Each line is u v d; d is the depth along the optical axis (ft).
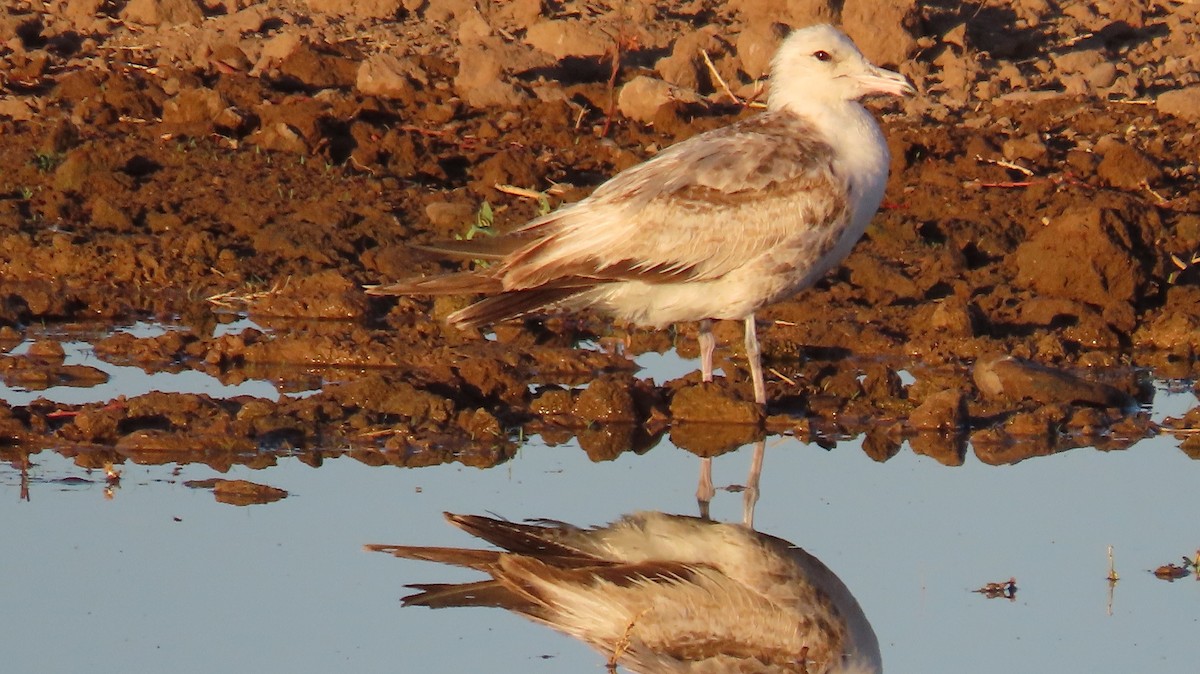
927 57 74.18
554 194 59.72
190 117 65.26
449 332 50.57
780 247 43.06
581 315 52.54
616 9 77.97
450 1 78.69
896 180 62.54
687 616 36.76
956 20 77.00
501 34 75.10
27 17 73.36
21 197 59.21
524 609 36.73
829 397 46.57
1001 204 60.44
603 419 45.14
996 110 70.03
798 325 51.29
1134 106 70.38
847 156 43.65
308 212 57.98
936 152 64.95
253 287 53.21
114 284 53.93
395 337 50.06
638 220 42.88
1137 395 47.73
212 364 48.29
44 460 42.06
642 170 43.93
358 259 55.42
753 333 45.09
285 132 63.62
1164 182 62.54
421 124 66.69
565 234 43.62
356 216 58.13
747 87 70.79
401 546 38.86
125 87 67.15
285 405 44.47
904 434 45.09
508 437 44.14
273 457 42.55
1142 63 75.31
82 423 43.06
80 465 41.91
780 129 43.91
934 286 54.65
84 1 75.82
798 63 44.19
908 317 52.03
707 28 74.28
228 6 77.66
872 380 46.85
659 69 71.41
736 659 35.45
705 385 45.57
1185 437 44.78
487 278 43.73
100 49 72.95
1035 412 45.34
